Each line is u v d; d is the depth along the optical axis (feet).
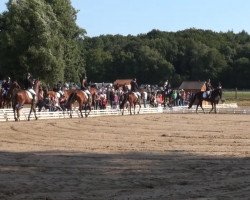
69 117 138.82
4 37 219.20
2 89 135.23
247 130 100.07
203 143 78.02
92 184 44.37
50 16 228.43
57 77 220.84
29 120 123.54
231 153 66.33
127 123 117.19
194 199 37.93
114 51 513.04
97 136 88.58
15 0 221.66
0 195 39.45
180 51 499.10
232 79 448.65
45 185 43.65
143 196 39.06
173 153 65.87
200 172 51.11
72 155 63.57
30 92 122.83
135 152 66.74
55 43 224.53
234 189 42.19
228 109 177.17
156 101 190.70
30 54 216.95
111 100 167.12
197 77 463.42
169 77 453.58
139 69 460.14
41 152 66.49
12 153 65.21
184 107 184.24
